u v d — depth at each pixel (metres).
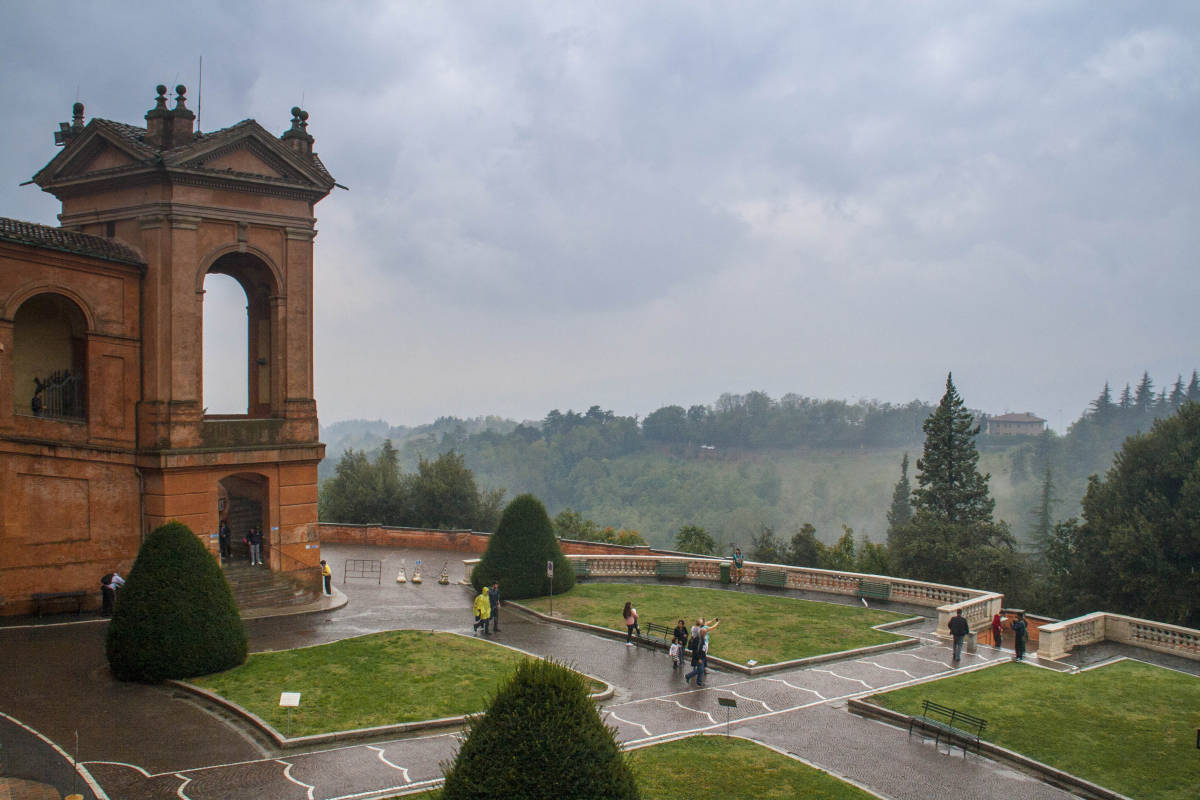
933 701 26.78
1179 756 23.19
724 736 23.70
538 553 40.59
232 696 25.08
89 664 28.03
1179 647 32.78
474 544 54.62
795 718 25.41
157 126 36.72
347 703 24.88
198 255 37.06
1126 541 52.56
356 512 74.56
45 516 33.91
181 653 26.45
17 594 33.19
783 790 20.38
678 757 22.05
